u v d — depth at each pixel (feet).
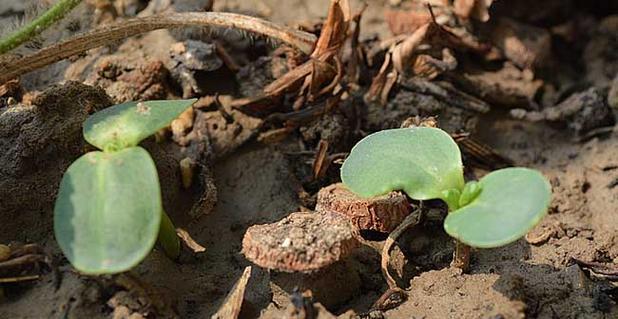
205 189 0.85
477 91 0.93
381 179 0.76
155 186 0.74
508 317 0.76
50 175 0.82
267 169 0.88
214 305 0.79
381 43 0.94
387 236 0.83
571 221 0.86
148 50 0.92
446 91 0.92
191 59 0.90
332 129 0.89
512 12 0.97
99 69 0.90
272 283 0.79
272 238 0.77
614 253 0.84
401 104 0.92
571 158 0.91
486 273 0.81
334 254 0.76
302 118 0.90
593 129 0.92
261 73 0.92
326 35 0.90
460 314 0.77
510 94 0.93
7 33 0.90
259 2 0.97
